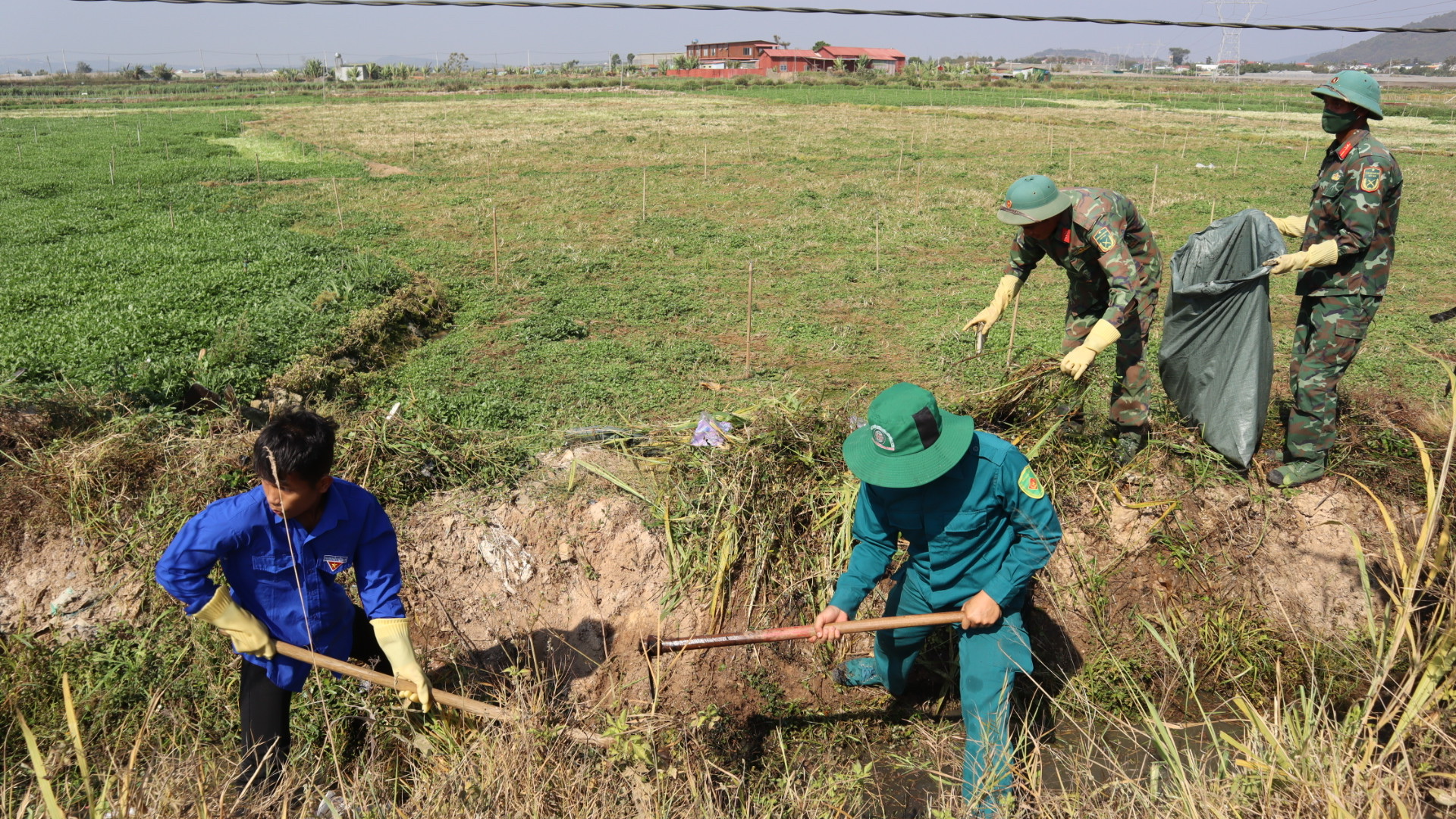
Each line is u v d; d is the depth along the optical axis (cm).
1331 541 457
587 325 921
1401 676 355
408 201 1709
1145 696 327
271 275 1010
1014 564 329
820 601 433
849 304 1008
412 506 441
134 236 1266
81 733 353
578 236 1383
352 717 366
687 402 680
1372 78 418
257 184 1875
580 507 440
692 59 9494
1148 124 3416
